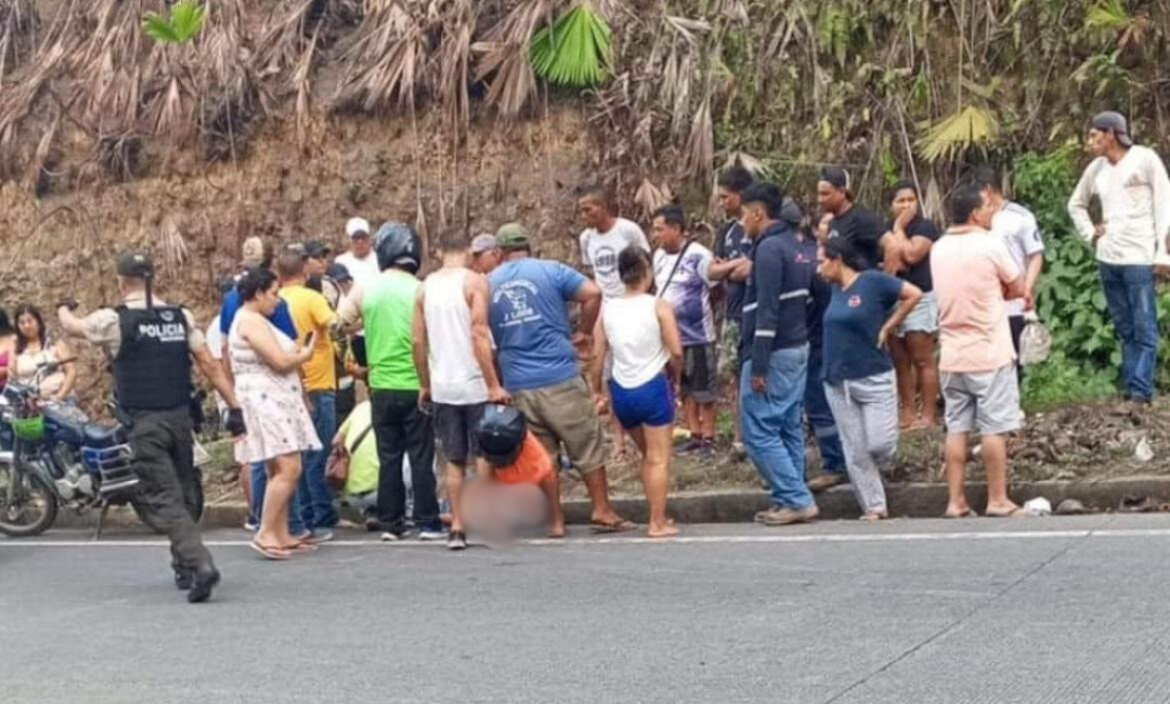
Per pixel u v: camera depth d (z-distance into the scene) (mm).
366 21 15875
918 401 11586
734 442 11836
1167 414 11000
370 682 6703
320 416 10938
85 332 8961
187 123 16062
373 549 10188
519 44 14648
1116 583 7641
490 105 14820
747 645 6953
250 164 15828
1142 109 12945
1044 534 9008
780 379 10102
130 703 6562
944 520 9883
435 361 9945
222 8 16344
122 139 16344
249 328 9836
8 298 16625
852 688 6176
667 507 10930
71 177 16625
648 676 6535
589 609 7898
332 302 12203
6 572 10211
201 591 8711
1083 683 6059
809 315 10680
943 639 6828
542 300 10008
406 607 8242
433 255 14875
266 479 10516
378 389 10383
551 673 6680
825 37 13609
